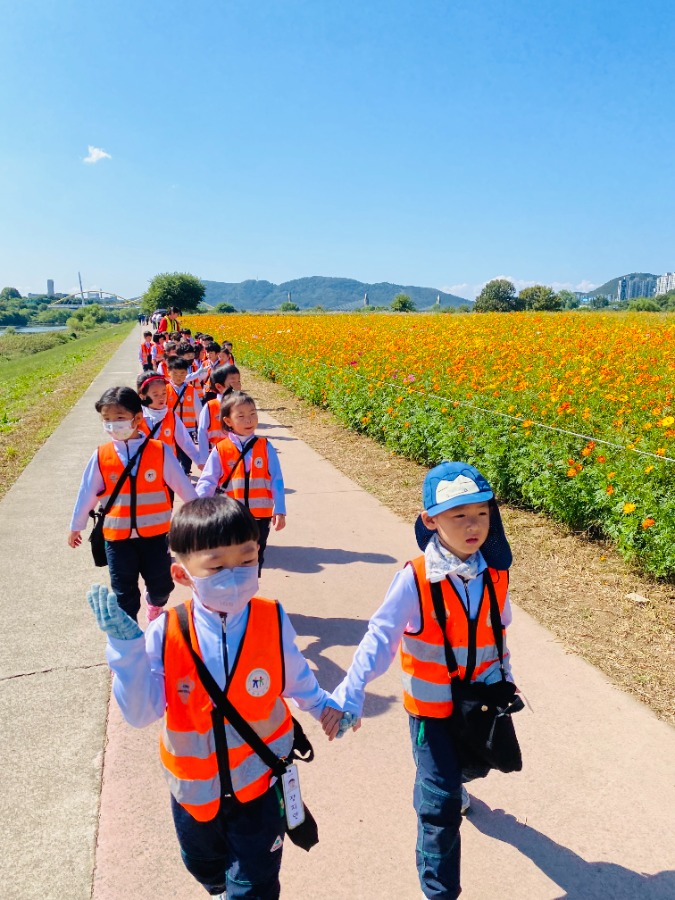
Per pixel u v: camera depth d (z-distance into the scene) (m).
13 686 3.87
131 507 3.89
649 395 9.66
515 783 3.04
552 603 4.82
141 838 2.73
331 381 13.61
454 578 2.16
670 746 3.27
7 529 6.64
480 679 2.21
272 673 1.87
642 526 5.30
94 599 1.68
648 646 4.20
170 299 93.62
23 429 12.12
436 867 2.18
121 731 3.46
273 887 1.96
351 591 5.15
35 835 2.75
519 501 7.21
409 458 9.40
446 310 103.06
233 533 1.75
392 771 3.13
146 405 5.21
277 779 1.90
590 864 2.61
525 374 11.66
